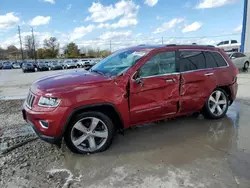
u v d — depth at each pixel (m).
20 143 3.74
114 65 3.88
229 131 4.12
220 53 4.66
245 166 2.93
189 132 4.10
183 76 3.96
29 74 26.98
